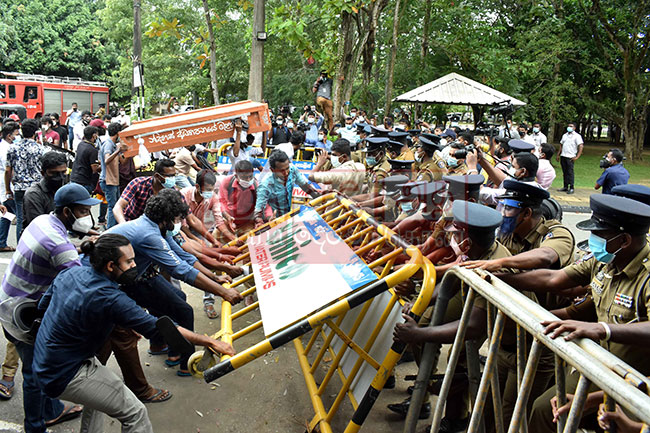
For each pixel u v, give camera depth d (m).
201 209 4.91
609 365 1.53
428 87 12.70
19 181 6.83
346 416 3.54
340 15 11.51
